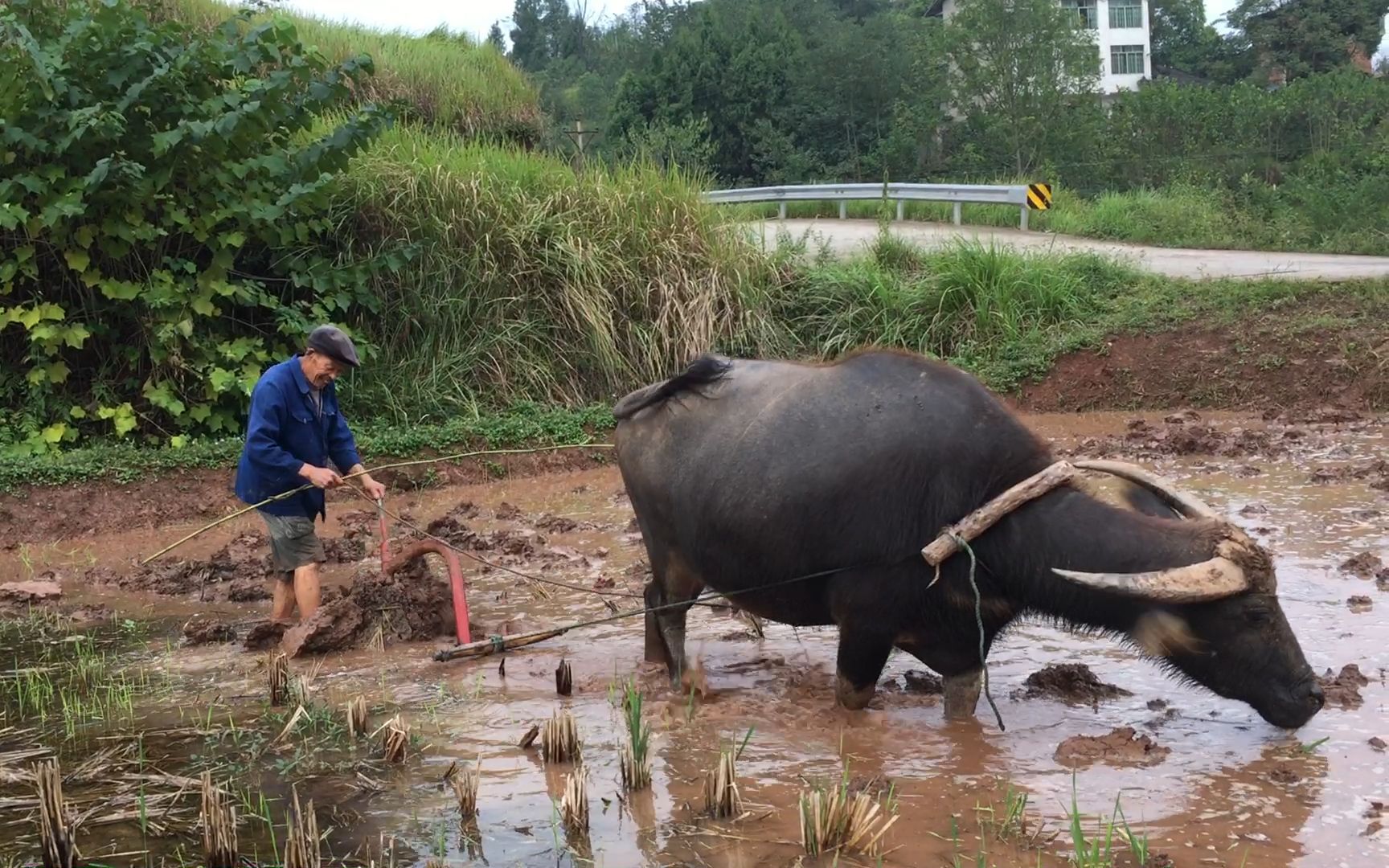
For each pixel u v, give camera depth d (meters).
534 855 4.18
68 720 5.70
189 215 12.01
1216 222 22.44
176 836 4.47
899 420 5.01
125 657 6.79
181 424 11.84
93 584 8.55
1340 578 6.99
